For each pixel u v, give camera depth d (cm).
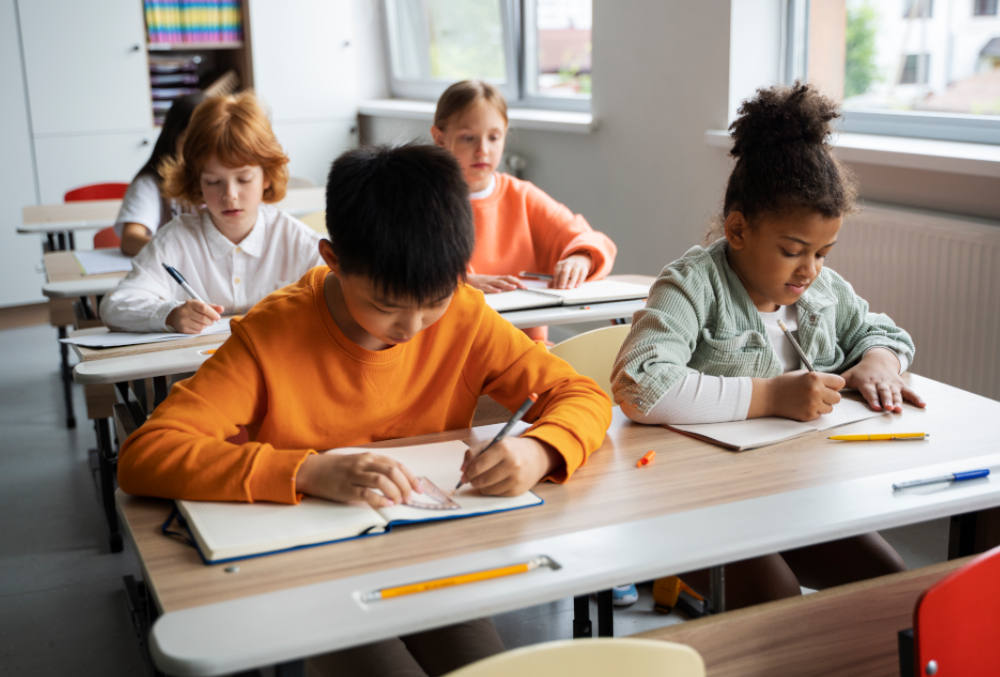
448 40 511
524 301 213
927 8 277
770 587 133
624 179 369
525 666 72
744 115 143
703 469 118
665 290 148
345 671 110
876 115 296
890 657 104
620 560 93
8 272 486
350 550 97
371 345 130
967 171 239
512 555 95
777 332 153
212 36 518
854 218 271
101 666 194
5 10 465
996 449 124
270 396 126
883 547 143
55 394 379
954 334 247
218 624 82
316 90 539
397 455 123
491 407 206
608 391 188
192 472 109
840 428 133
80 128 489
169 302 201
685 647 76
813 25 310
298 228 232
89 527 259
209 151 216
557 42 434
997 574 89
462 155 259
